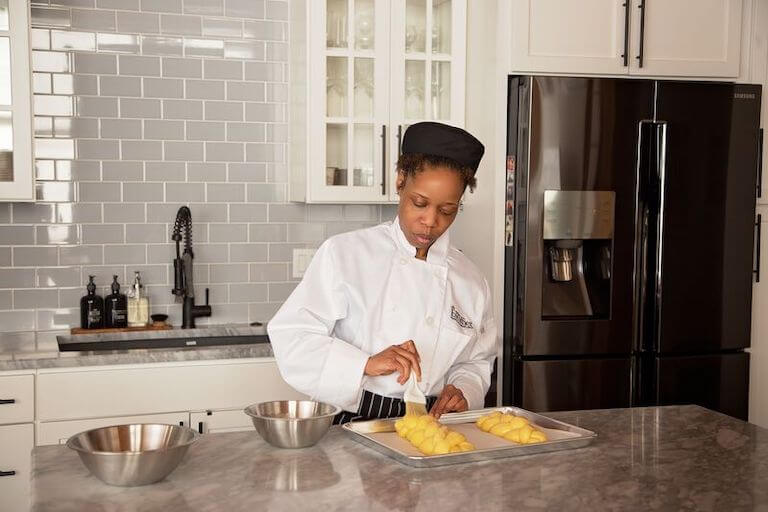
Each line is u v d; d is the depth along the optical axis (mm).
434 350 2178
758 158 3666
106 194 3664
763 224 3752
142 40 3672
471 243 3623
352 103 3557
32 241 3590
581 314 3566
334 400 2002
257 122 3842
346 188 3566
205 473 1629
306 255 3932
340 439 1873
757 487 1606
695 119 3559
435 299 2180
